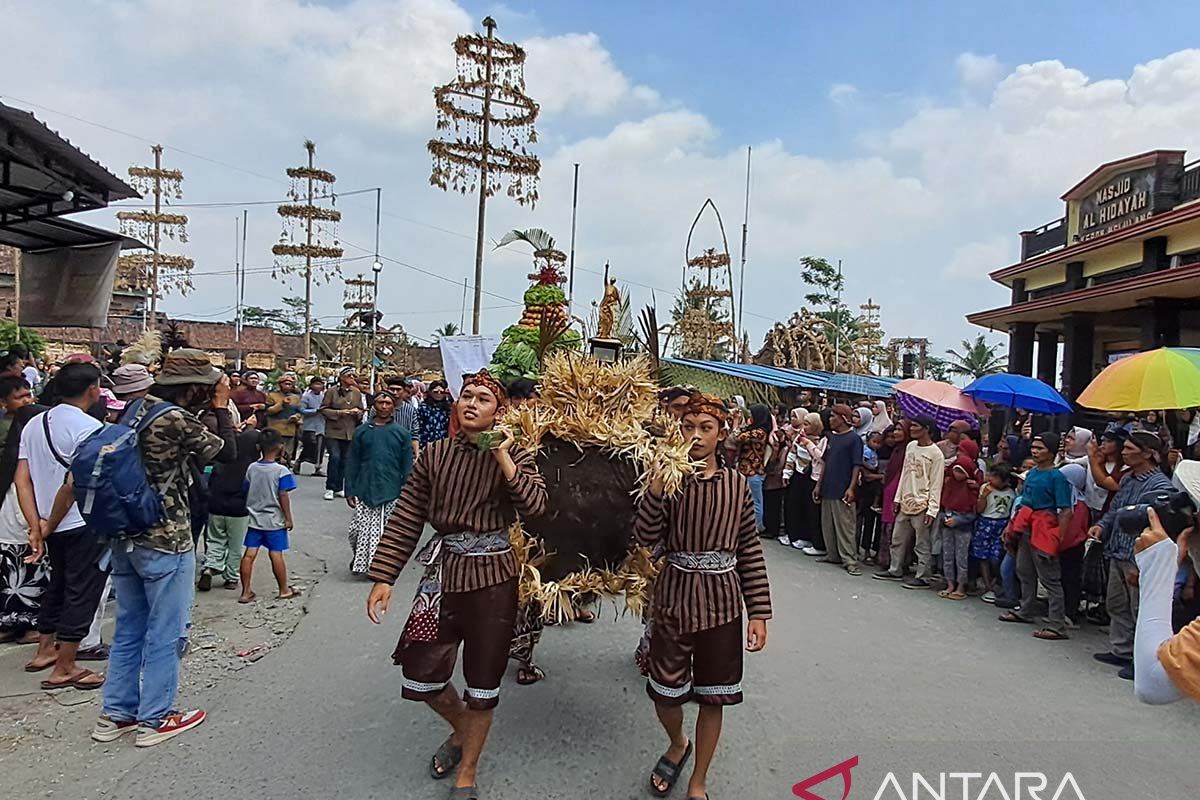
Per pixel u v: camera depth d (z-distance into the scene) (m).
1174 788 3.59
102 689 4.23
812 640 5.72
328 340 45.12
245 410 10.63
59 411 4.57
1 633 5.12
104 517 3.62
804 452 9.24
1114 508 5.55
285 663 4.88
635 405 4.06
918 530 7.58
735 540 3.40
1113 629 5.44
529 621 4.41
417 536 3.50
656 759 3.75
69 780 3.39
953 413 10.15
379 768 3.56
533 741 3.89
